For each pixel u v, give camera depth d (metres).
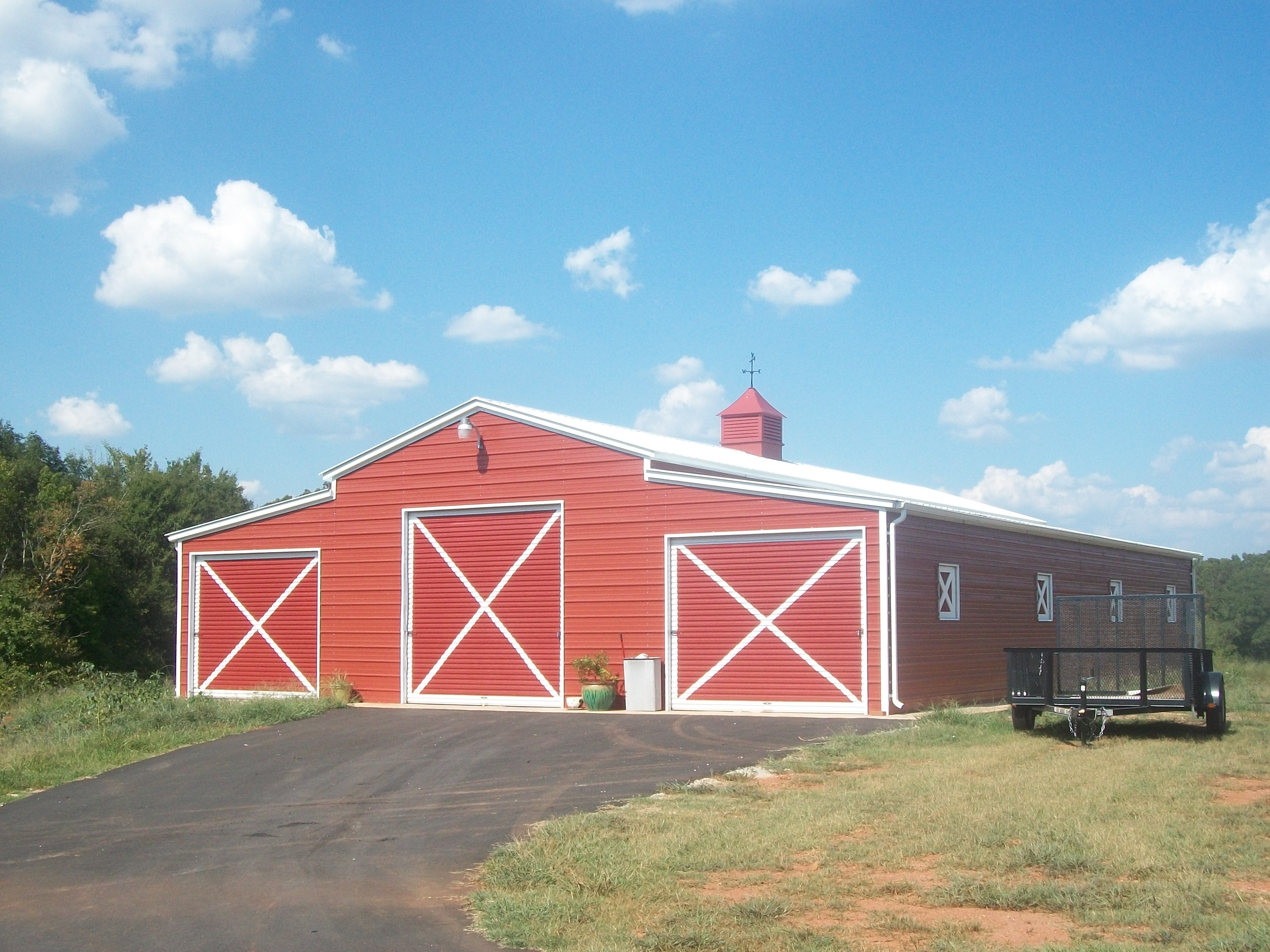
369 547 22.14
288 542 22.97
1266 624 50.47
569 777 12.60
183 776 13.96
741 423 31.58
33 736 17.52
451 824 10.59
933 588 19.17
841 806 10.16
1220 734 14.63
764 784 11.72
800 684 18.16
